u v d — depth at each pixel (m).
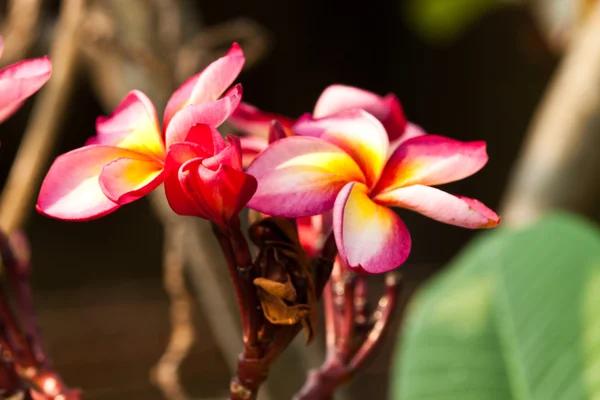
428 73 5.39
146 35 1.16
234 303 1.25
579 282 0.94
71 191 0.65
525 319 0.93
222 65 0.65
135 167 0.65
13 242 0.74
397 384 0.90
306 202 0.64
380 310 0.73
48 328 3.40
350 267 0.63
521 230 1.05
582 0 1.57
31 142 1.09
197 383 3.05
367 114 0.66
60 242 5.32
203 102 0.65
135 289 4.32
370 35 5.59
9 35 1.16
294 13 5.38
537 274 0.97
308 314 0.66
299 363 1.26
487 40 4.91
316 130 0.66
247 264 0.66
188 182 0.63
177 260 1.21
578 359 0.86
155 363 3.41
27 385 0.69
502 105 5.07
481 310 0.96
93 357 3.36
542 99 4.92
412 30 5.40
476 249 1.06
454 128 5.32
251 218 0.66
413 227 5.16
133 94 0.68
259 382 0.67
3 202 1.08
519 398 0.86
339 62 5.61
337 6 5.49
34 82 0.65
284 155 0.64
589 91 1.36
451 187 5.21
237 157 0.63
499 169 5.15
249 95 5.54
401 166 0.66
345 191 0.63
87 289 4.66
